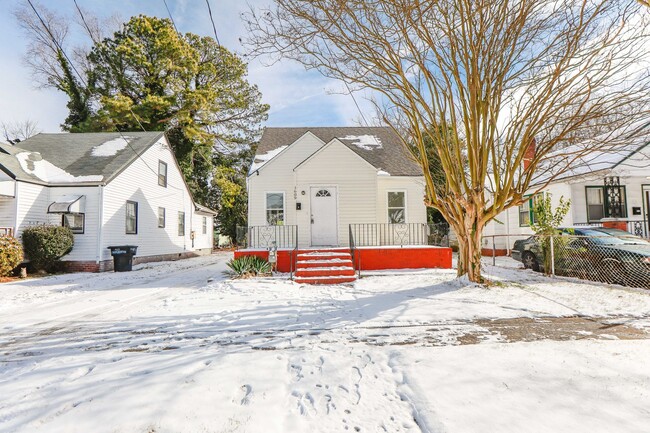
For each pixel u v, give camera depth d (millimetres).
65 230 11734
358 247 10359
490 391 2516
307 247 11242
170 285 8938
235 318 4992
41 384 2816
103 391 2633
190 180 24672
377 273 9359
